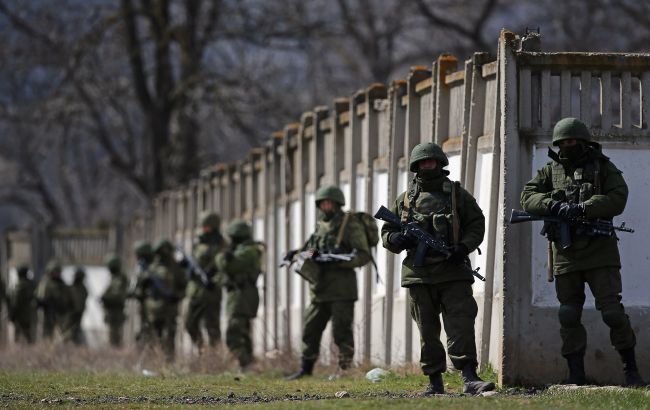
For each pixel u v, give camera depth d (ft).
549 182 106.01
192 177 398.83
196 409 96.68
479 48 393.50
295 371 153.28
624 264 113.29
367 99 156.97
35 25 408.26
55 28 408.26
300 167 187.73
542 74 112.78
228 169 242.37
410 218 101.91
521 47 114.62
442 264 100.63
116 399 107.55
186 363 171.83
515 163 111.86
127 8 388.37
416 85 141.28
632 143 113.50
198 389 118.83
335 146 170.71
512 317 111.14
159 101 409.28
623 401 94.32
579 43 322.96
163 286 207.51
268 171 213.05
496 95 116.78
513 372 110.93
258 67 423.23
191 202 273.95
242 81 388.37
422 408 91.40
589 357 112.06
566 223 103.24
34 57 410.31
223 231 247.29
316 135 180.14
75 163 625.00
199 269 184.85
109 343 274.98
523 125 112.37
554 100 124.88
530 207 104.99
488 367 118.52
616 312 102.99
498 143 116.57
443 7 408.67
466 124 124.77
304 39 403.95
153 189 411.34
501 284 114.42
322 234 138.82
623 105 113.80
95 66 419.13
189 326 185.98
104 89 427.33
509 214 111.34
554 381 110.93
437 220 100.83
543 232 105.40
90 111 440.04
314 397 107.86
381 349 149.38
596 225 102.89
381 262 151.84
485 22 395.55
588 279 104.32
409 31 451.12
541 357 111.04
